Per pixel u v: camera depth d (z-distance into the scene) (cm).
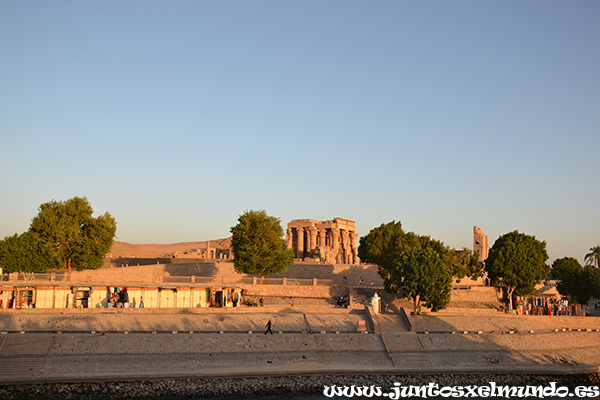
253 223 9638
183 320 7212
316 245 15062
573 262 11088
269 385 5966
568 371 6988
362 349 7019
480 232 15450
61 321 6762
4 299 7175
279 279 9681
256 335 6975
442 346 7338
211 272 10875
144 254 16050
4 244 8725
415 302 8438
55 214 8981
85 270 9956
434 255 8594
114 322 6950
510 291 9800
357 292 9469
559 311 9388
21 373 5684
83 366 5962
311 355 6762
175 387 5750
